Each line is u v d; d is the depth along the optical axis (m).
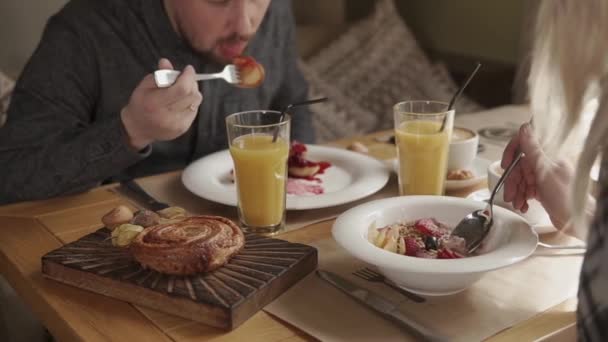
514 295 0.87
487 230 0.93
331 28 3.05
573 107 0.74
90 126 1.29
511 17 2.94
